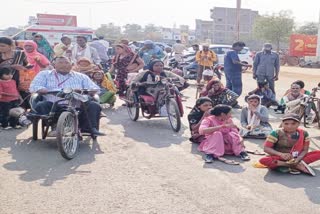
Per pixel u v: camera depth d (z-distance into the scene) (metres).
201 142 6.82
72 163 6.04
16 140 7.34
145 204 4.59
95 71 10.84
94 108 7.05
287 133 5.75
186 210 4.45
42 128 7.19
